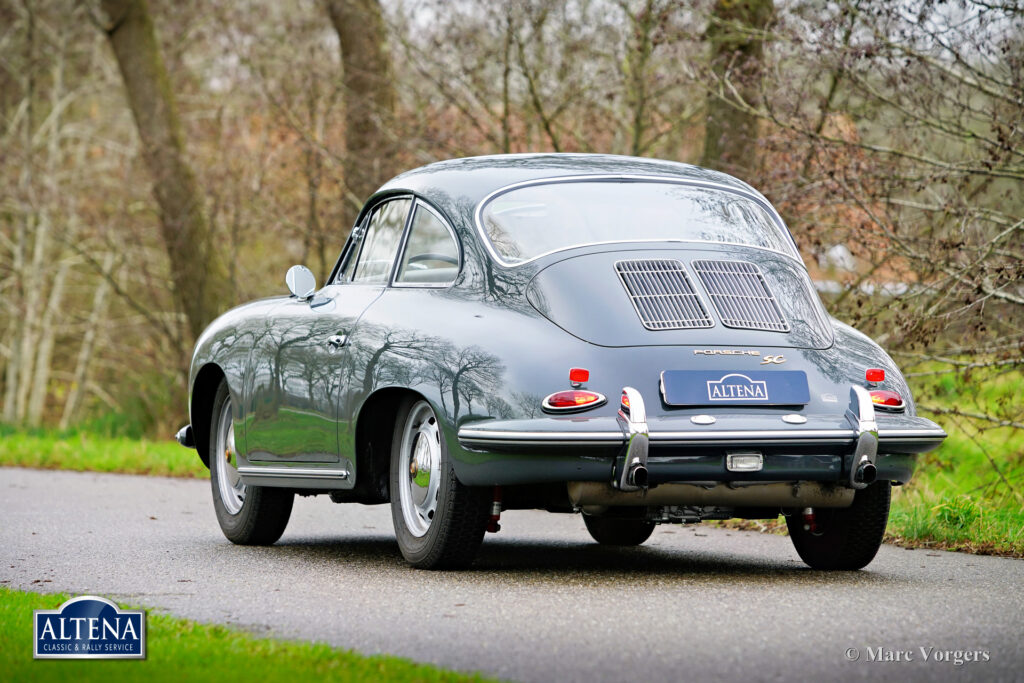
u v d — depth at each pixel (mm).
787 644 5668
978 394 13695
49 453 20641
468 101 20375
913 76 12914
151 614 6387
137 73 27859
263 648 5508
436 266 8508
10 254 39531
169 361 30562
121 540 10273
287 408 9328
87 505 13297
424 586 7520
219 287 27531
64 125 40375
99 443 22688
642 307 7664
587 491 7438
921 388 13562
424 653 5512
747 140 14648
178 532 10977
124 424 28750
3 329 42750
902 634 5914
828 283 14211
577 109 19703
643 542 10500
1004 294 12172
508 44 19156
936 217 13562
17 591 7230
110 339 38125
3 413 42344
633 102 19094
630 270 7859
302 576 8062
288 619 6398
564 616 6410
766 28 14297
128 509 12938
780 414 7496
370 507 13648
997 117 12539
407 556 8305
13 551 9477
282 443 9398
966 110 12984
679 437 7230
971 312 11695
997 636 5895
